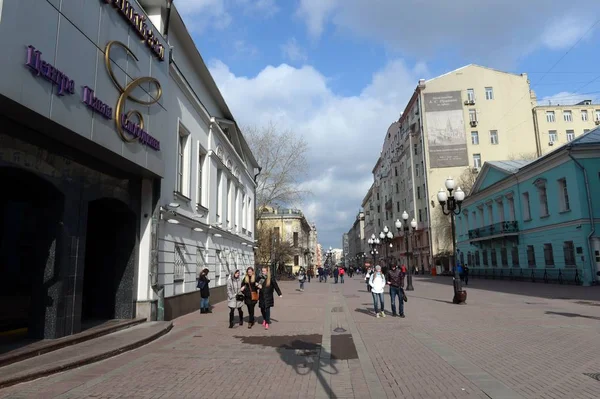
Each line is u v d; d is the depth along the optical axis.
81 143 8.77
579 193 26.39
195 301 16.05
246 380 6.25
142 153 11.03
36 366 6.62
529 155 51.56
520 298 18.86
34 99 6.95
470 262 45.47
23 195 8.84
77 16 8.27
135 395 5.52
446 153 51.88
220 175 20.92
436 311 14.56
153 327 10.79
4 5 6.37
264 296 11.66
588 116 57.38
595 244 25.77
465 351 7.96
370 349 8.40
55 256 8.61
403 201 65.56
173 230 13.95
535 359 7.16
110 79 9.54
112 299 11.72
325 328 11.41
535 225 31.69
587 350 7.74
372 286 13.73
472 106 52.53
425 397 5.30
